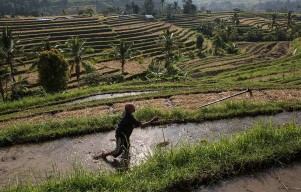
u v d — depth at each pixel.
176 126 10.53
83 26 78.12
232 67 49.19
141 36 74.62
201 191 6.27
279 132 8.12
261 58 59.84
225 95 14.76
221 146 7.44
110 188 6.04
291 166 7.12
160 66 48.94
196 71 50.19
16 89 30.84
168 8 132.50
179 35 82.25
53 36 67.56
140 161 7.93
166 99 14.89
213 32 83.25
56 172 7.57
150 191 5.98
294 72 30.50
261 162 7.01
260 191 6.22
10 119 13.21
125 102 14.75
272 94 14.47
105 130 10.38
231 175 6.78
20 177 7.41
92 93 18.62
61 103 17.06
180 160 7.01
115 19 93.38
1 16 108.44
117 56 43.28
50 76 28.92
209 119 11.08
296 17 117.62
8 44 31.84
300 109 12.00
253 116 11.40
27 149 9.14
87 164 7.93
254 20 107.94
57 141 9.67
